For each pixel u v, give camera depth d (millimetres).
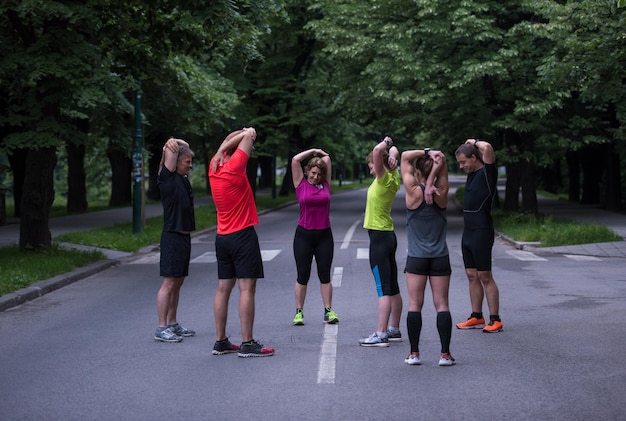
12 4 14031
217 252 7602
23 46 14828
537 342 8000
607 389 6160
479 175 8648
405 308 10352
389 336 8211
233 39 16219
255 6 15555
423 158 7113
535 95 24109
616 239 19047
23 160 31688
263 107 41531
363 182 95188
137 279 13766
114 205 39406
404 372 6785
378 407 5719
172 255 8312
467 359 7262
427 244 7012
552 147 25531
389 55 25688
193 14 14844
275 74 41281
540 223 23047
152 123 31531
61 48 14555
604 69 17234
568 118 26594
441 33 24109
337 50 27422
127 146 28438
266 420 5441
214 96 29438
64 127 15156
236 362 7262
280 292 11781
